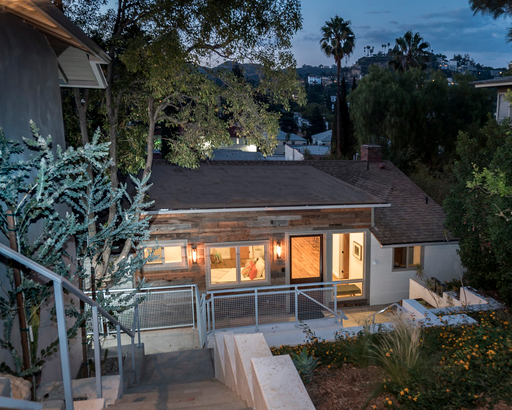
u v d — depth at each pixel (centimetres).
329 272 1452
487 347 591
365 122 3562
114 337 1057
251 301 1384
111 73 1182
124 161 1378
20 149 436
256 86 1259
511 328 745
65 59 814
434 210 1642
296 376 385
